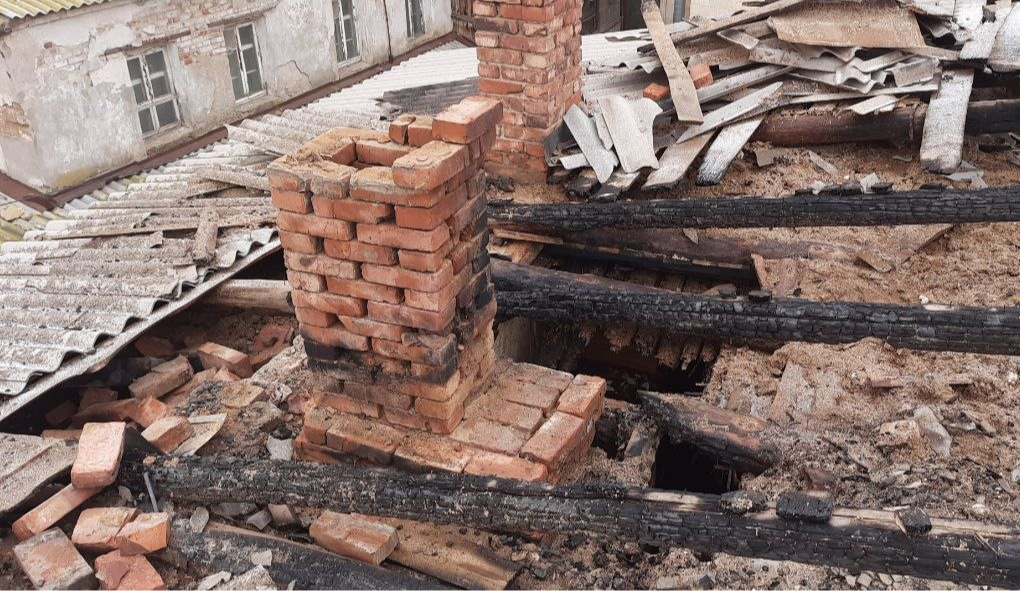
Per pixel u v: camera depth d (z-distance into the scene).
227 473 4.14
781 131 8.02
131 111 11.94
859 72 7.89
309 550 3.91
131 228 7.26
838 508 3.48
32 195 11.11
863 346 5.48
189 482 4.15
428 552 4.02
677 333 5.85
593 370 7.31
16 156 11.26
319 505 4.05
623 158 7.43
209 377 6.10
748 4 9.36
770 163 7.98
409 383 4.21
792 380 5.28
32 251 7.16
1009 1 9.91
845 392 5.14
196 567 3.87
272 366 5.50
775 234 6.97
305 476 4.06
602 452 4.80
